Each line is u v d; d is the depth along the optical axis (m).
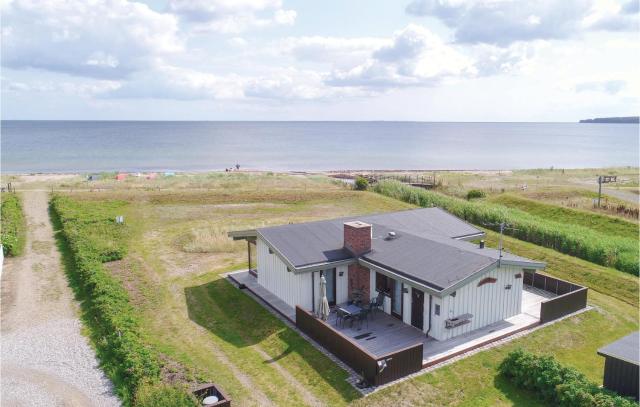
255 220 39.81
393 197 49.78
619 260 27.48
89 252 27.22
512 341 18.05
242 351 17.50
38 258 28.36
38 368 15.98
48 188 52.31
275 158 127.94
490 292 18.86
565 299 20.55
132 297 22.25
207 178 64.56
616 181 62.84
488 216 37.38
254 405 13.99
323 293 18.42
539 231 32.31
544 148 181.62
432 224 26.05
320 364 16.23
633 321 20.95
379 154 145.38
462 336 18.09
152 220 39.44
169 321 20.00
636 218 38.53
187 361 16.05
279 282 21.73
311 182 61.56
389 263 19.53
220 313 20.95
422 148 174.38
